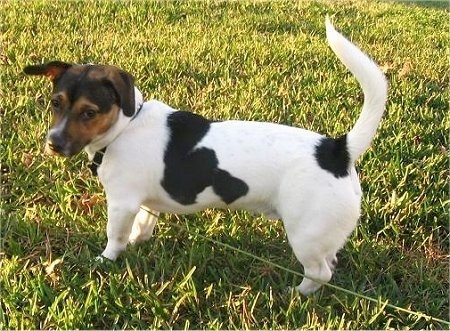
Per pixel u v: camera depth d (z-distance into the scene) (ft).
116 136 3.01
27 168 3.97
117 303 3.00
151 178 3.06
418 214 3.83
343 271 3.43
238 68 6.00
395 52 6.98
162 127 3.05
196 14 7.72
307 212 2.92
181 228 3.53
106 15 7.22
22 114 4.68
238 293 3.19
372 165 4.25
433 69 6.44
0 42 5.96
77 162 4.07
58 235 3.47
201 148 2.98
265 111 4.95
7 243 3.39
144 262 3.25
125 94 2.91
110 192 3.13
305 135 3.00
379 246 3.60
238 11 8.08
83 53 5.84
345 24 8.01
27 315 2.92
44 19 6.79
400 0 10.53
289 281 3.31
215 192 3.02
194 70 5.78
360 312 3.11
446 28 8.43
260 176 2.95
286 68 6.09
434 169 4.33
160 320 2.94
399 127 4.87
